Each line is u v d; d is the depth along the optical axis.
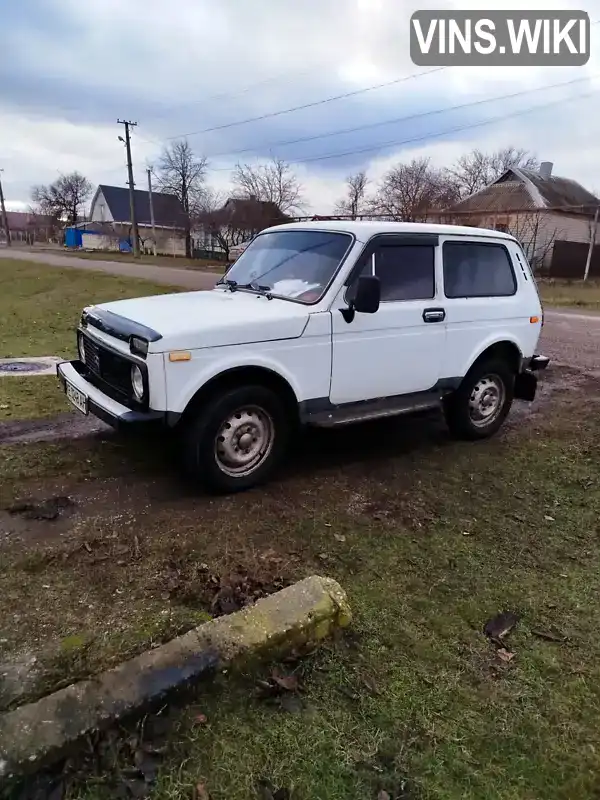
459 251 4.75
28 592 2.76
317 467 4.48
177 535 3.35
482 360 5.09
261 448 3.96
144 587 2.85
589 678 2.38
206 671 2.15
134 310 3.91
